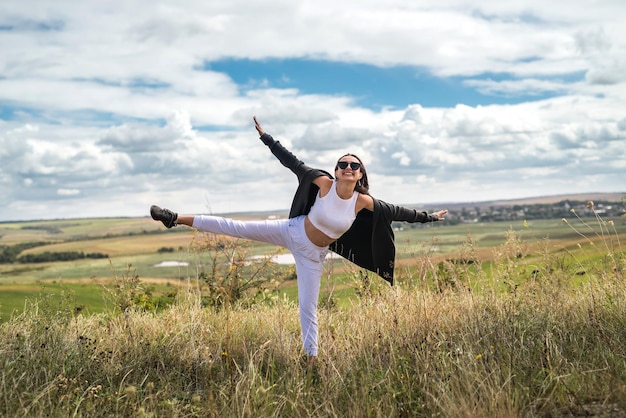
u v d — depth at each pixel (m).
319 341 5.99
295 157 6.04
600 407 4.29
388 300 7.00
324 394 4.81
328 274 6.44
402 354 5.41
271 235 5.81
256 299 8.02
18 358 5.25
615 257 7.15
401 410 4.43
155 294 8.40
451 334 5.84
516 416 4.12
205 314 7.28
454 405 4.17
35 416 4.25
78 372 5.32
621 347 5.14
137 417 4.48
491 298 6.65
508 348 5.27
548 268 7.19
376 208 5.88
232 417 4.41
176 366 5.76
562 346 5.27
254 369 5.07
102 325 7.05
